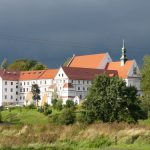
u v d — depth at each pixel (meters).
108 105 101.12
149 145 64.88
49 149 62.66
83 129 71.94
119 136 68.25
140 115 102.88
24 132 78.94
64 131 71.94
